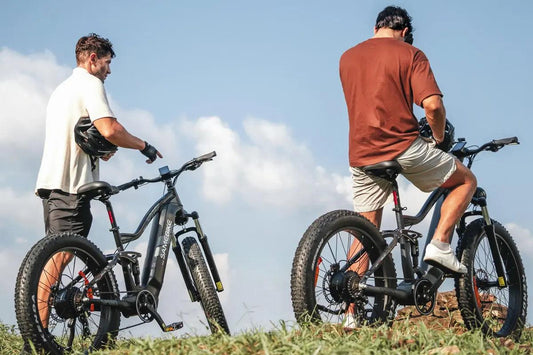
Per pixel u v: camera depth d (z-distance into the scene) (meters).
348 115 4.11
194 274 5.03
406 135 3.91
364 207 4.22
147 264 4.84
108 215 4.51
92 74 4.90
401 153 3.90
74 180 4.61
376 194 4.18
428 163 3.96
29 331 3.85
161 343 3.36
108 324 4.37
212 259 5.16
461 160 4.57
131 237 4.65
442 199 4.27
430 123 3.89
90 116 4.61
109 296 4.39
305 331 3.31
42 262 3.94
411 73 3.89
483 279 4.45
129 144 4.71
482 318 4.31
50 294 4.11
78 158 4.64
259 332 3.33
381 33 4.19
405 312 5.05
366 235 3.84
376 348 3.11
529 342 4.16
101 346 4.29
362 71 4.01
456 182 4.14
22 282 3.87
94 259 4.27
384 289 3.79
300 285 3.56
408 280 3.97
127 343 3.87
